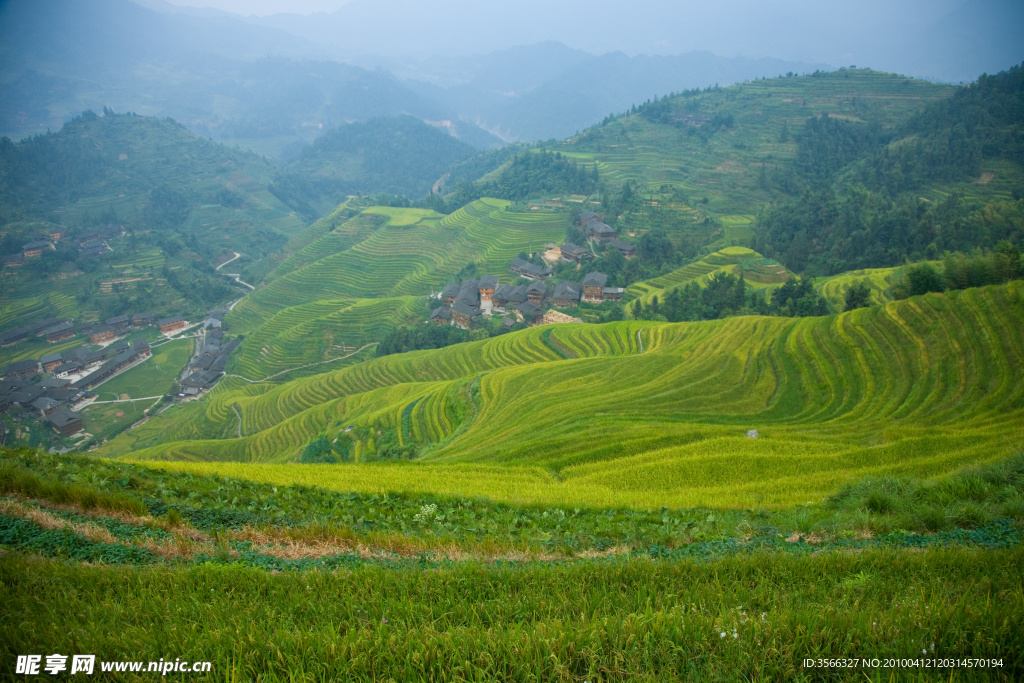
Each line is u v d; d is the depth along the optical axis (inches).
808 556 468.8
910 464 1037.2
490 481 1114.1
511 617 373.1
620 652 307.3
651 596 387.2
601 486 1076.5
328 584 422.9
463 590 409.7
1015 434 1151.6
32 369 5649.6
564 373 2406.5
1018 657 286.5
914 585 392.2
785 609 347.3
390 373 4215.1
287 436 3570.4
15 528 534.6
